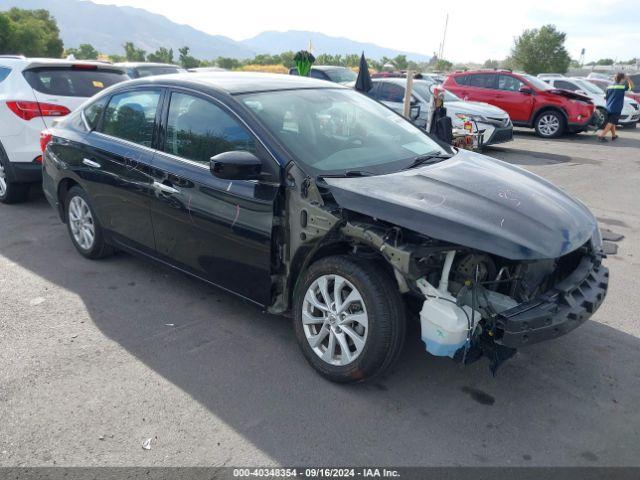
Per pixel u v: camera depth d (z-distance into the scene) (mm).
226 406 3045
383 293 2967
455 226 2807
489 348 2873
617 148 13109
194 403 3066
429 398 3137
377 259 3098
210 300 4359
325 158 3469
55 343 3680
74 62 6824
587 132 16656
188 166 3812
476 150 10984
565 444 2779
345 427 2883
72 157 4832
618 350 3682
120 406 3031
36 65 6488
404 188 3184
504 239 2750
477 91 15664
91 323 3965
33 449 2699
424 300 2990
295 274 3420
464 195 3146
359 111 4230
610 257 5449
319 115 3893
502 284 3074
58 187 5152
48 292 4465
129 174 4238
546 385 3279
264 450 2711
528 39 47094
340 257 3145
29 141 6375
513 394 3188
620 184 8898
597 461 2666
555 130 14844
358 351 3104
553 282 3217
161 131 4086
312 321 3326
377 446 2746
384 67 24500
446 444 2766
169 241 4090
